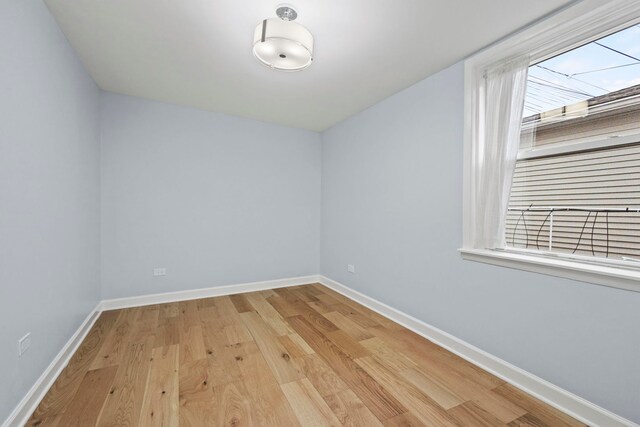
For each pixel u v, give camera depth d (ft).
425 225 7.95
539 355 5.38
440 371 6.15
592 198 4.99
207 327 8.28
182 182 10.60
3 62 4.13
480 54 6.45
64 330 6.27
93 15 5.59
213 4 5.25
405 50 6.64
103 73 8.04
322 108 10.52
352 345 7.29
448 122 7.30
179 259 10.62
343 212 11.85
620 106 4.70
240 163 11.71
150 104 9.98
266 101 9.92
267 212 12.37
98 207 9.05
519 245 6.13
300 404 5.05
